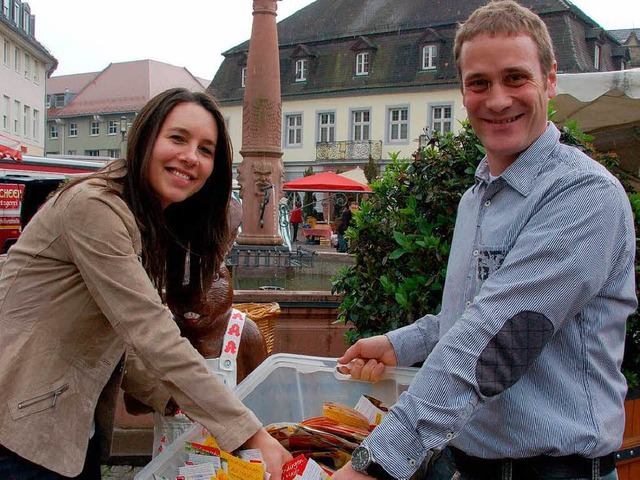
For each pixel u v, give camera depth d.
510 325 1.57
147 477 1.90
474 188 1.97
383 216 3.46
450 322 1.93
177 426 2.59
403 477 1.58
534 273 1.60
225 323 2.91
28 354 1.88
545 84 1.80
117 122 64.62
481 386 1.57
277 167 10.14
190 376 1.82
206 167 2.06
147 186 1.97
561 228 1.61
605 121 5.64
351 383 2.24
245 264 8.72
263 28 9.95
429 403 1.57
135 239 1.92
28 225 1.95
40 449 1.87
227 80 45.91
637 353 3.05
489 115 1.79
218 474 1.86
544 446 1.67
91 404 1.98
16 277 1.92
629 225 1.70
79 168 15.56
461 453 1.83
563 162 1.73
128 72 67.31
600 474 1.71
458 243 1.96
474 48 1.79
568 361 1.69
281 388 2.28
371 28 42.31
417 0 42.22
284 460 1.82
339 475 1.64
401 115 41.06
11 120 48.72
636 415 3.09
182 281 2.39
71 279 1.91
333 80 42.78
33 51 51.22
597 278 1.61
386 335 2.22
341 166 42.53
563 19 36.44
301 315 5.11
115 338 2.02
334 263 9.74
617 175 3.55
